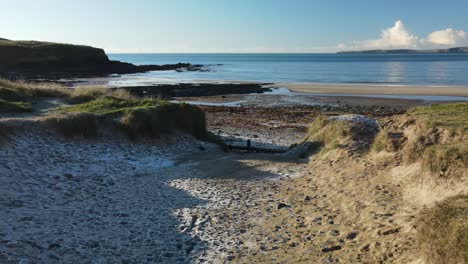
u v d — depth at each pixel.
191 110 21.64
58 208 10.22
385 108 37.62
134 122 18.34
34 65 83.75
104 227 9.39
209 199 11.82
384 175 11.85
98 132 17.27
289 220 9.85
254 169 15.35
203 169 15.66
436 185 9.44
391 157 12.85
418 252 6.66
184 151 18.75
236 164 16.31
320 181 12.85
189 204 11.35
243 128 28.36
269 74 92.94
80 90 24.83
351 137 15.66
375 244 7.64
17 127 15.05
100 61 96.88
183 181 13.88
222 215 10.38
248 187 12.98
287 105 40.81
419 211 8.55
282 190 12.47
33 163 13.14
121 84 64.19
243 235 9.09
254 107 39.69
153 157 16.98
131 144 17.66
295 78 78.00
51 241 8.01
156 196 12.15
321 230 8.99
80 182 12.70
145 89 53.66
